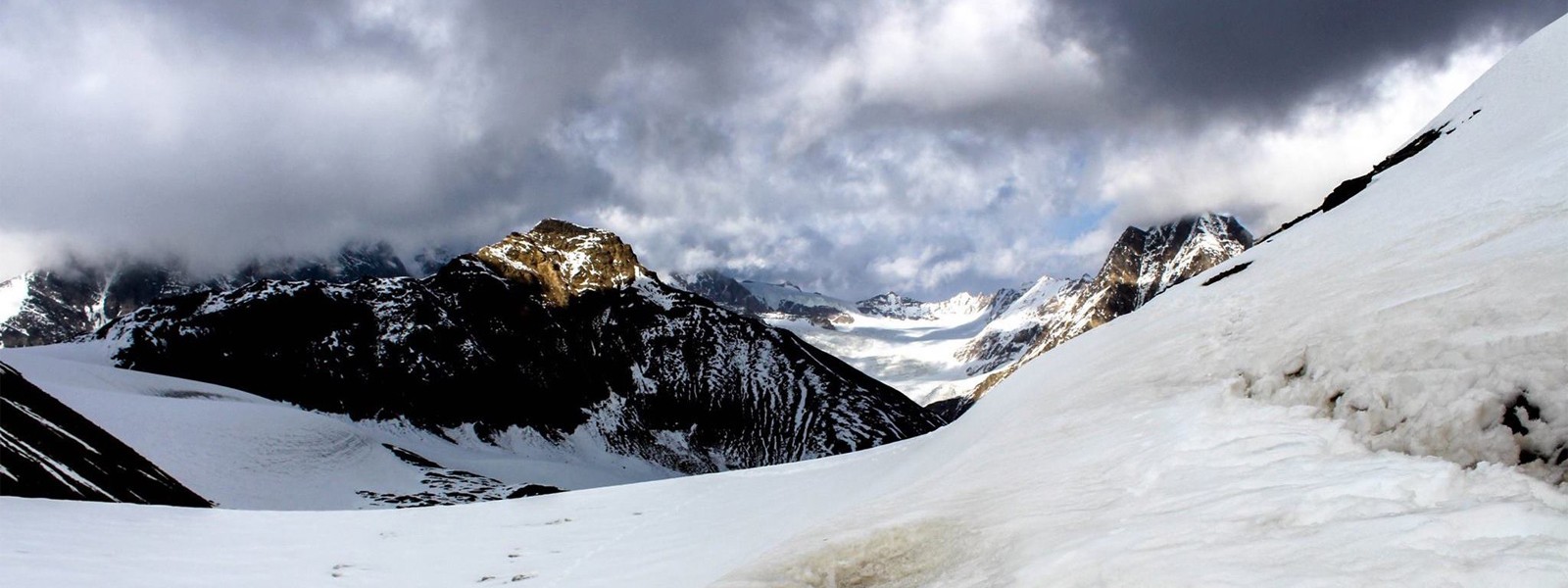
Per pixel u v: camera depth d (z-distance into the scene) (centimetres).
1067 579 698
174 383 12825
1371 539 588
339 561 1736
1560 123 2314
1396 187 3025
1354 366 952
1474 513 574
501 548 1886
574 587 1539
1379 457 771
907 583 884
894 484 1811
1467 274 1120
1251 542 646
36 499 1936
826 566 992
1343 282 1661
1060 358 2725
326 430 10650
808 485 2381
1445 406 760
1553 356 709
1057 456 1209
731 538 1761
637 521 2114
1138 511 823
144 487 4003
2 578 1330
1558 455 627
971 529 973
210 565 1603
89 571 1445
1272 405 1050
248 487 8406
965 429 2152
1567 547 503
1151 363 1706
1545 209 1433
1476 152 2820
